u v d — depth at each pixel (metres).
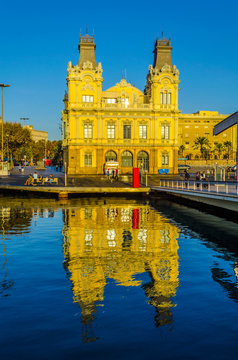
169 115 75.12
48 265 15.43
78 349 8.35
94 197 45.38
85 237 21.53
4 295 11.77
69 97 72.12
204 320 9.88
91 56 73.94
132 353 8.19
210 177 67.81
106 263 15.81
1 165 73.12
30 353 8.19
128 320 9.88
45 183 52.44
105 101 77.38
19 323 9.70
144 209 35.03
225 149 138.12
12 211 32.62
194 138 137.75
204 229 24.70
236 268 15.16
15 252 17.77
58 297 11.56
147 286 12.66
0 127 102.12
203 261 16.31
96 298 11.48
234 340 8.79
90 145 72.94
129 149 74.50
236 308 10.70
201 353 8.20
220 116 137.75
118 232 23.27
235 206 29.69
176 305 10.91
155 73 74.31
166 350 8.31
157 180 59.88
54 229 24.02
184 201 41.38
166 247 19.19
